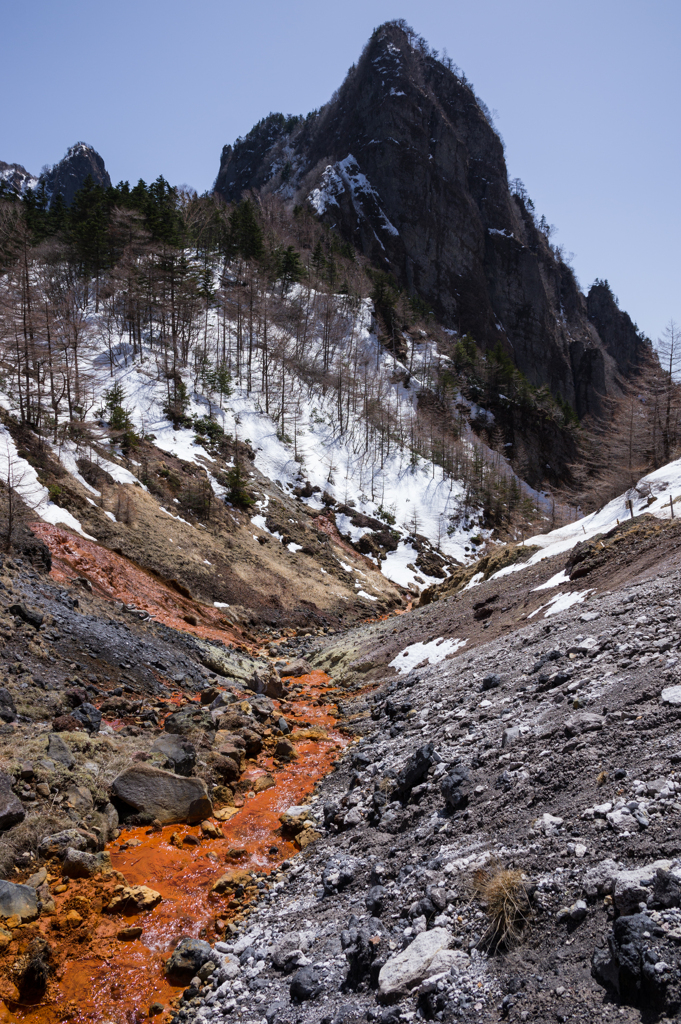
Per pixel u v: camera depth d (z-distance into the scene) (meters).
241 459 67.44
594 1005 4.02
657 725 6.84
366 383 105.12
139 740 12.50
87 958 6.94
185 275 94.00
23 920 7.25
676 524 17.50
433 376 127.50
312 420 92.69
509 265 191.25
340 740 14.97
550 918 4.95
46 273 90.19
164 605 31.67
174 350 80.12
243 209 122.38
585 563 18.09
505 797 7.15
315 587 51.12
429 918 5.83
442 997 4.72
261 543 53.94
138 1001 6.43
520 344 186.00
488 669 13.46
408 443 101.12
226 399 82.19
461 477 96.06
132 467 51.44
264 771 12.89
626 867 4.94
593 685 8.80
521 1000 4.37
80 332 77.62
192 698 17.22
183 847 9.57
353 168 181.00
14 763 9.85
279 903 7.87
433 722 11.77
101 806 10.04
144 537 40.09
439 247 177.88
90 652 17.05
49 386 61.44
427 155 184.12
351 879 7.59
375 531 71.44
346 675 22.72
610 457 62.59
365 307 135.25
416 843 7.53
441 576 70.25
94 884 8.12
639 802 5.56
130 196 106.88
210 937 7.48
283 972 6.31
